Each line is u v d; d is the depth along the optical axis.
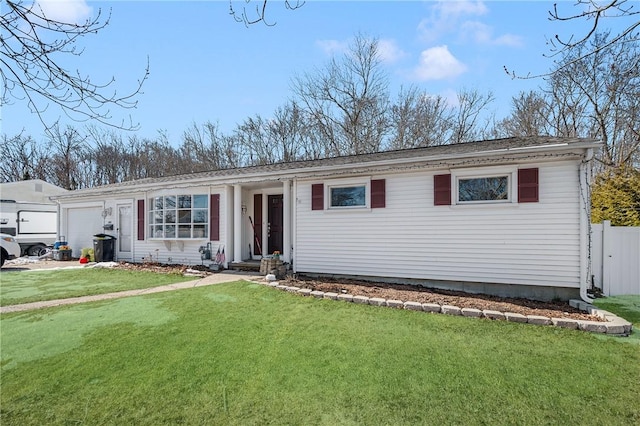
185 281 8.58
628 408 2.82
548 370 3.49
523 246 6.72
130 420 2.70
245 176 9.88
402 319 5.23
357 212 8.38
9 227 15.55
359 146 22.69
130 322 5.09
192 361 3.73
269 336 4.49
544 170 6.56
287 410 2.82
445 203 7.40
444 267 7.42
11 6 2.88
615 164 14.19
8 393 3.11
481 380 3.29
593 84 13.86
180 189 11.18
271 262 8.96
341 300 6.40
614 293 6.98
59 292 7.38
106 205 13.49
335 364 3.65
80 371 3.51
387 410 2.81
